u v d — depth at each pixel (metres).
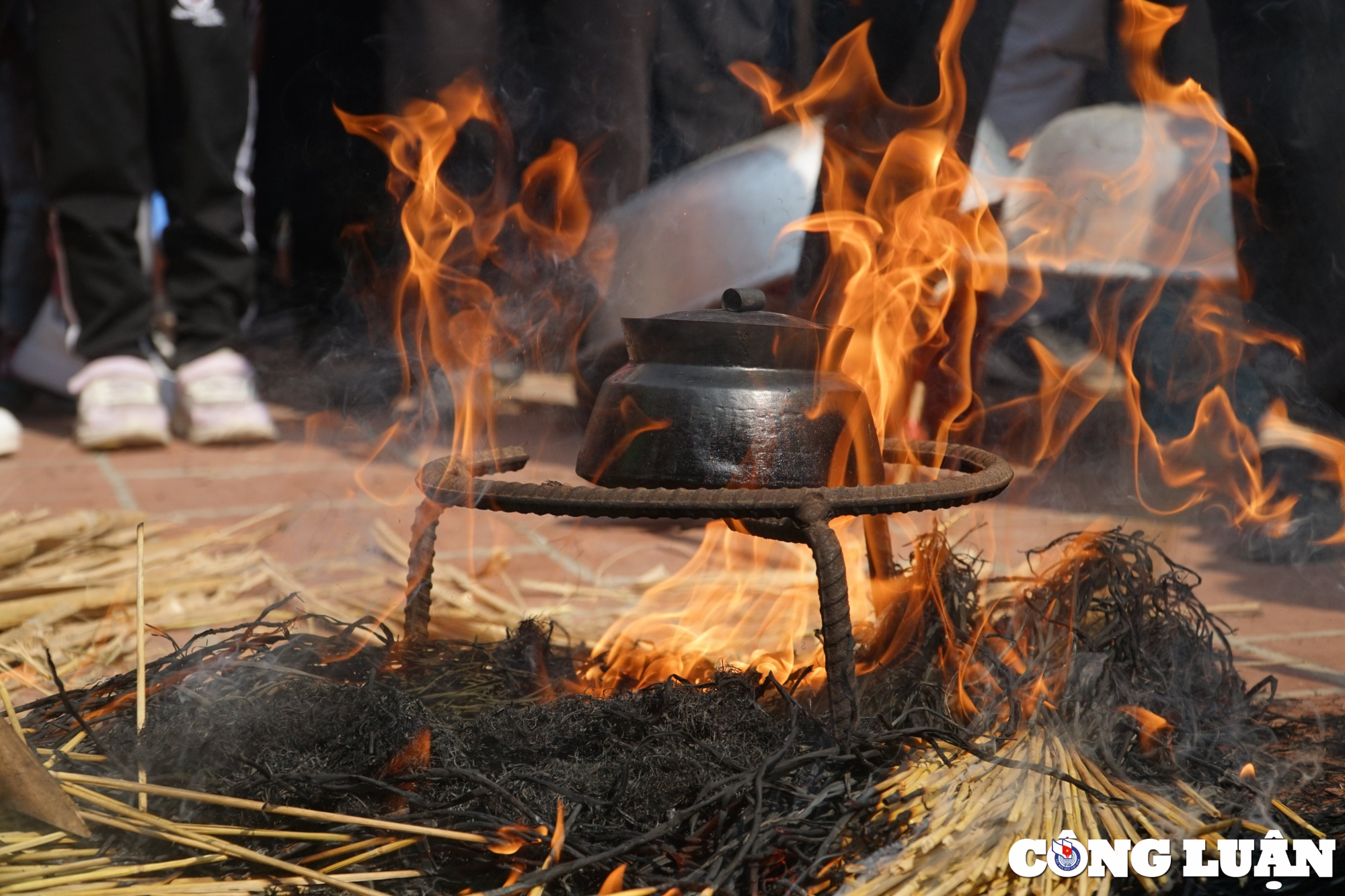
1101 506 3.42
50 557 2.73
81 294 4.22
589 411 4.17
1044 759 1.54
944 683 1.75
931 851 1.36
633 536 3.21
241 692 1.71
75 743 1.59
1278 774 1.66
